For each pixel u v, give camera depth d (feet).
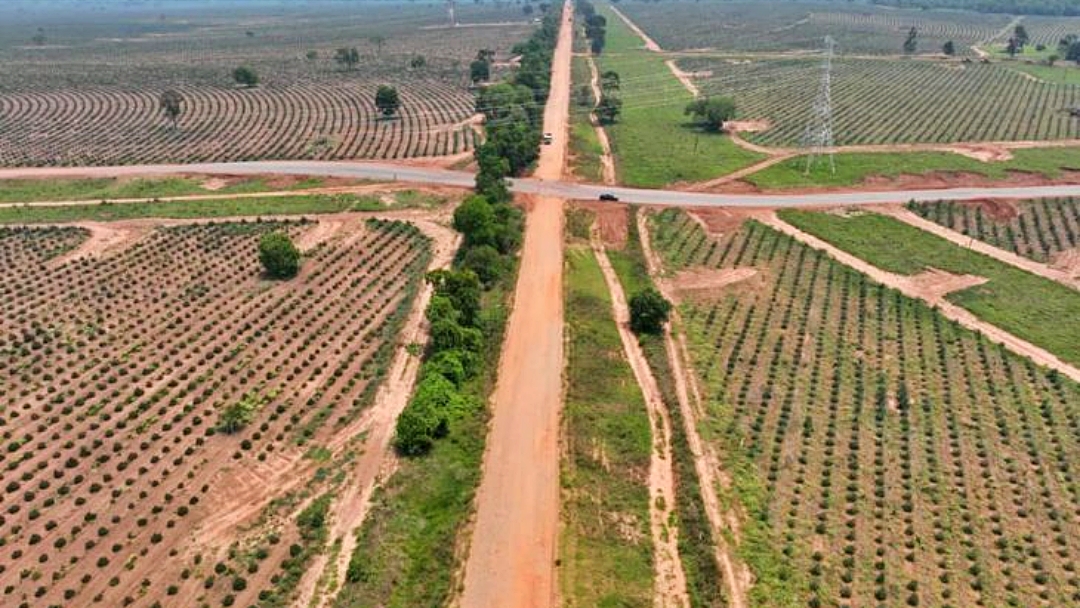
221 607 213.25
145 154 627.05
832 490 258.16
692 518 242.58
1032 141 636.07
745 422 291.79
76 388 315.17
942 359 335.88
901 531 240.73
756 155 601.62
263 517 246.06
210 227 466.29
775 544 235.20
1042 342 350.23
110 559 231.50
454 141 647.97
